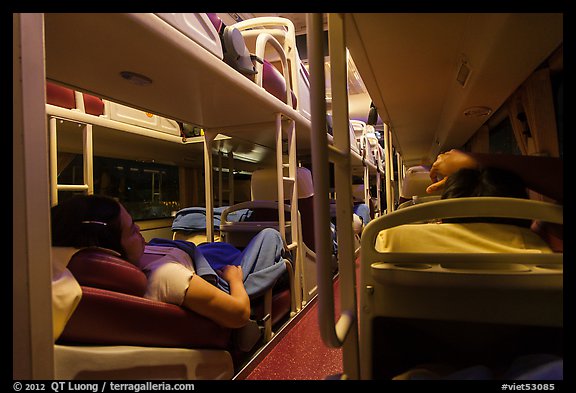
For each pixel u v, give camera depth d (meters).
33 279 0.79
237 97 2.19
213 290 1.53
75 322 1.12
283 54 2.83
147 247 1.82
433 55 1.51
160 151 4.23
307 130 3.50
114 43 1.38
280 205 2.64
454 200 0.93
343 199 0.92
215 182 5.68
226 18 4.78
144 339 1.32
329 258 0.69
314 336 2.44
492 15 1.09
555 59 1.31
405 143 3.93
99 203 1.36
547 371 0.69
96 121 2.80
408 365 1.01
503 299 0.86
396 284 0.91
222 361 1.65
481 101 1.79
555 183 0.99
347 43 1.37
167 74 1.75
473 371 0.78
